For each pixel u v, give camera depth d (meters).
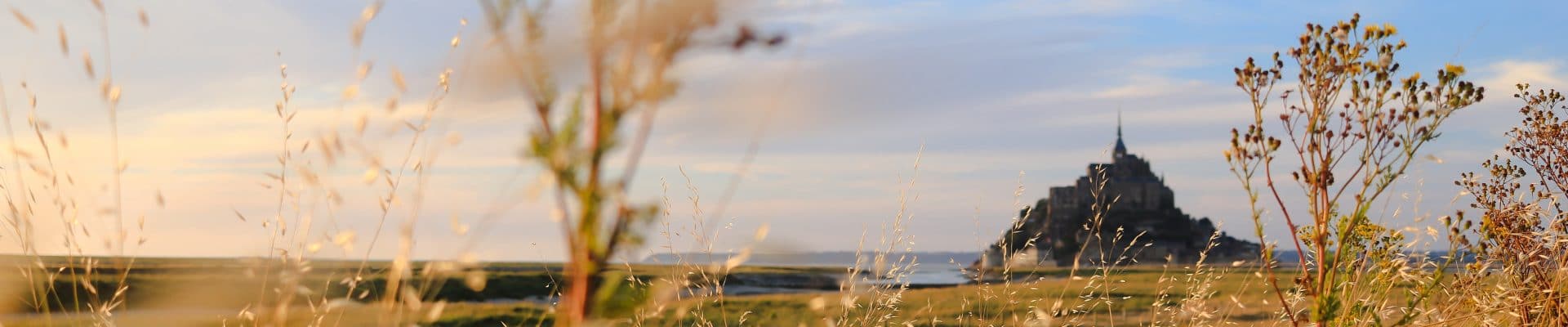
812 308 2.11
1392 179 3.19
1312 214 3.36
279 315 1.87
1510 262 4.38
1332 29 3.27
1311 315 3.39
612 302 0.72
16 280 2.25
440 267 1.37
